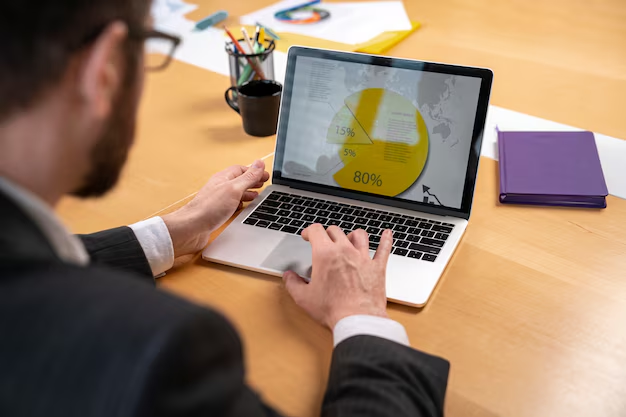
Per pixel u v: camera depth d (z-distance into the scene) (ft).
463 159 3.31
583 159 3.73
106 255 2.87
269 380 2.47
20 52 1.29
